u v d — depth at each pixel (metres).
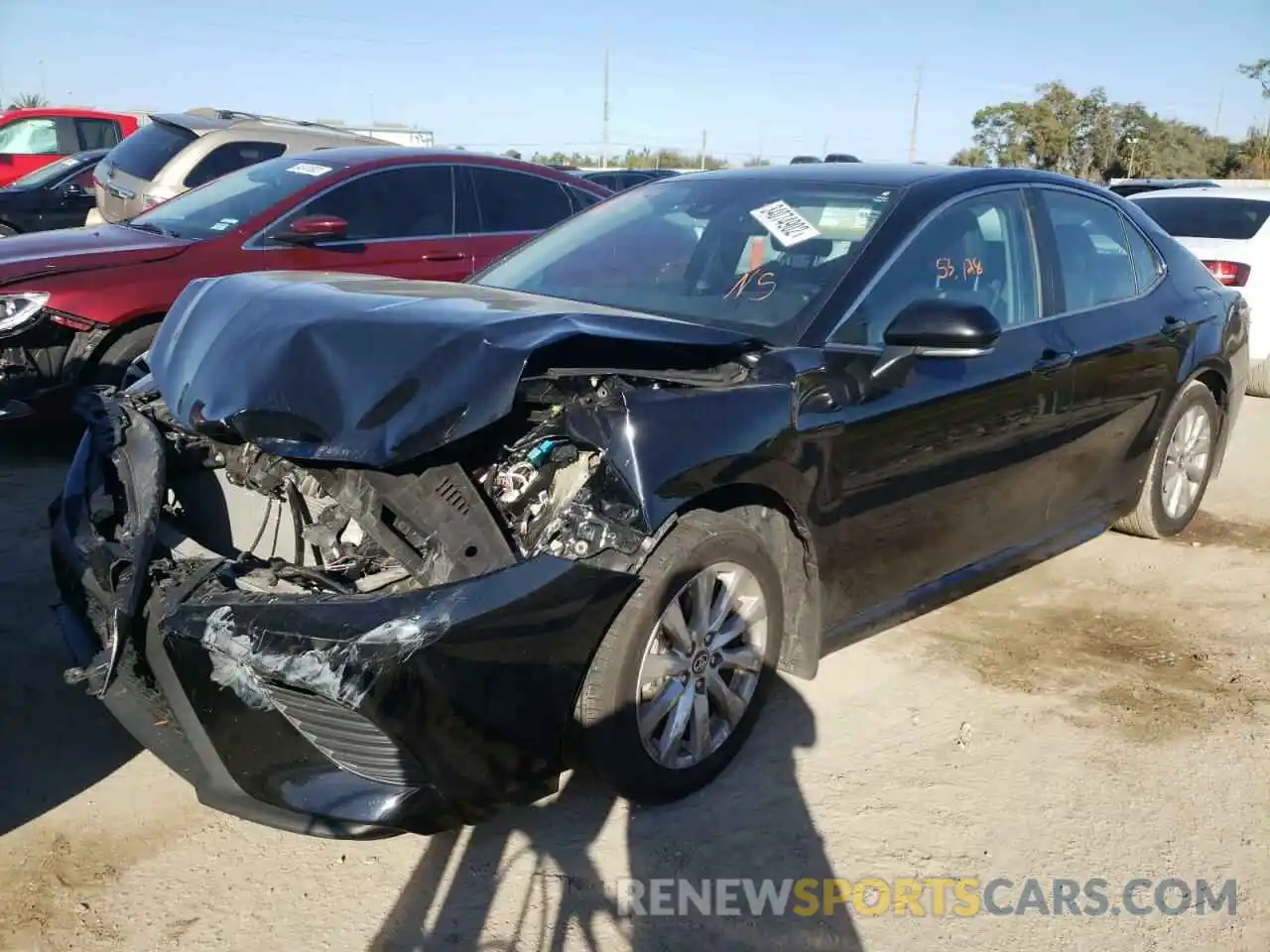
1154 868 2.99
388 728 2.49
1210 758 3.54
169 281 6.00
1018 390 3.93
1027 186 4.32
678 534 2.94
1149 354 4.70
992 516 4.07
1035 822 3.17
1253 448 7.58
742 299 3.59
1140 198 9.93
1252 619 4.66
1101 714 3.80
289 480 3.02
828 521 3.34
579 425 2.79
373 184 7.01
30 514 5.20
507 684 2.63
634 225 4.23
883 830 3.10
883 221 3.73
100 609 2.99
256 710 2.62
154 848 2.91
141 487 3.10
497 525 2.72
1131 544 5.51
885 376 3.40
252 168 7.38
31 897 2.70
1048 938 2.72
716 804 3.18
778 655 3.35
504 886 2.81
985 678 4.02
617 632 2.83
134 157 9.72
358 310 2.97
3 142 15.83
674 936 2.67
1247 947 2.71
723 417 2.97
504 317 2.87
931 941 2.69
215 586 2.76
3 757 3.28
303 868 2.85
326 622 2.52
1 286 5.54
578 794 3.21
